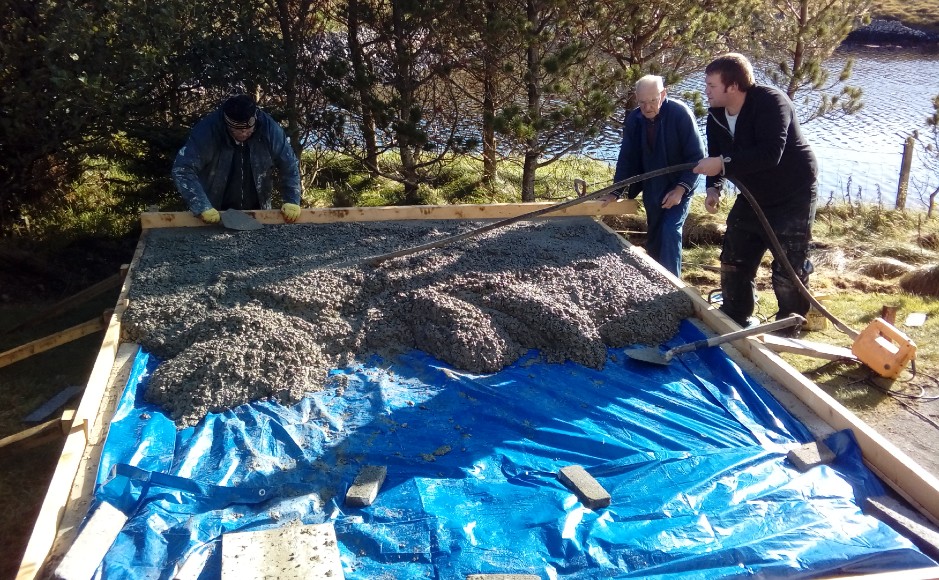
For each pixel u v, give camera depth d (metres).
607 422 3.37
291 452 3.12
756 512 2.73
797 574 2.42
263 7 7.80
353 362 3.86
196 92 7.32
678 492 2.85
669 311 4.30
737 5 8.84
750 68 4.45
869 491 2.91
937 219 10.09
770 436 3.28
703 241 9.02
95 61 5.68
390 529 2.63
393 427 3.30
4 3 5.64
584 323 4.05
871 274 7.82
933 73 20.58
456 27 7.85
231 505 2.76
